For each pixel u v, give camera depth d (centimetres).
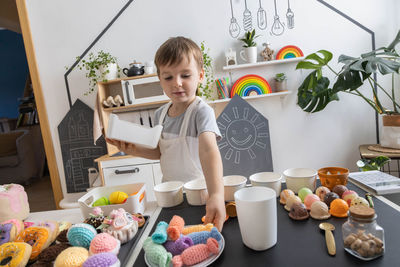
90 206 76
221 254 51
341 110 237
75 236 56
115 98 223
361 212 47
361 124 237
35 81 238
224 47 232
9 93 493
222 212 60
